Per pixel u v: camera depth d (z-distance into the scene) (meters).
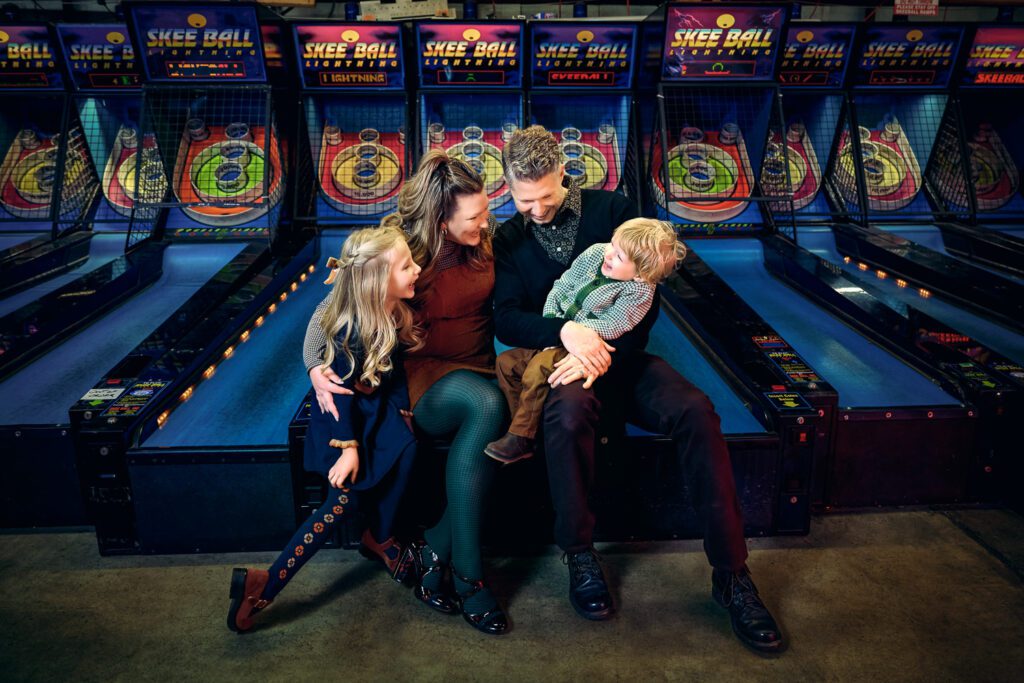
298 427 2.17
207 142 3.98
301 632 1.95
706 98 4.13
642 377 2.04
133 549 2.29
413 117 4.22
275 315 3.30
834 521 2.46
